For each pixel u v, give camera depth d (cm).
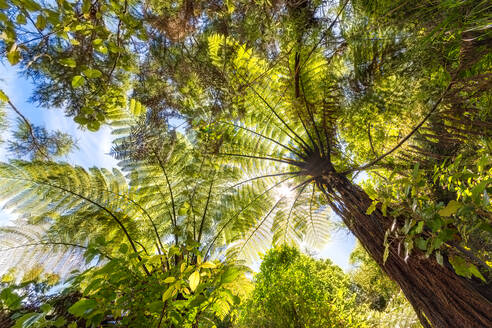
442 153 153
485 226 73
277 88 242
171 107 241
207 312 132
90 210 182
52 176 175
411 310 324
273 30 204
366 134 231
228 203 252
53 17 117
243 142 260
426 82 145
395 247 125
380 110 186
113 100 203
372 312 420
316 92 213
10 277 144
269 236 284
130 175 205
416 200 95
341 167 250
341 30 179
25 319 79
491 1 79
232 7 190
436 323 104
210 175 241
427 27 116
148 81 255
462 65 106
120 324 102
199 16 247
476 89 108
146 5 236
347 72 208
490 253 93
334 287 587
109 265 104
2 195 158
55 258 159
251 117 258
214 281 116
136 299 106
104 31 148
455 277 99
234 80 224
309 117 230
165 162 212
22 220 162
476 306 92
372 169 229
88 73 124
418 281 114
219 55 221
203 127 238
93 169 195
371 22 152
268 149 276
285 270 462
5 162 164
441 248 101
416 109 164
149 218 204
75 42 136
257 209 268
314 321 378
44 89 210
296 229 295
